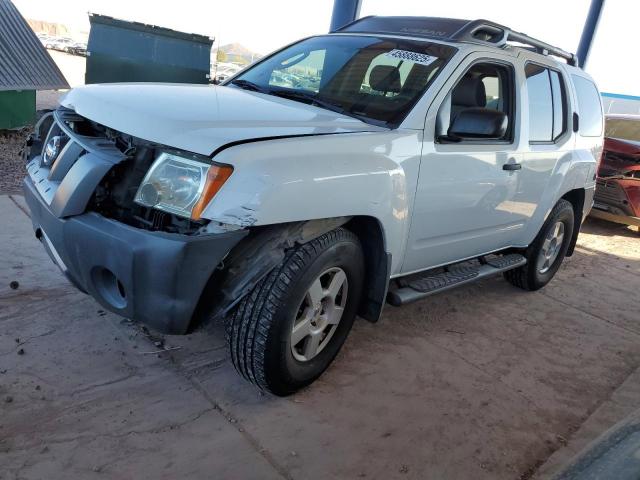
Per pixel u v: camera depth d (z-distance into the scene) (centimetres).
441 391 328
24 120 866
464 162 345
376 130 303
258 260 254
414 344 381
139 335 329
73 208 248
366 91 344
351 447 267
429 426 293
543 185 443
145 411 268
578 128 500
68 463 230
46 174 289
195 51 822
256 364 265
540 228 476
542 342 420
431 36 375
